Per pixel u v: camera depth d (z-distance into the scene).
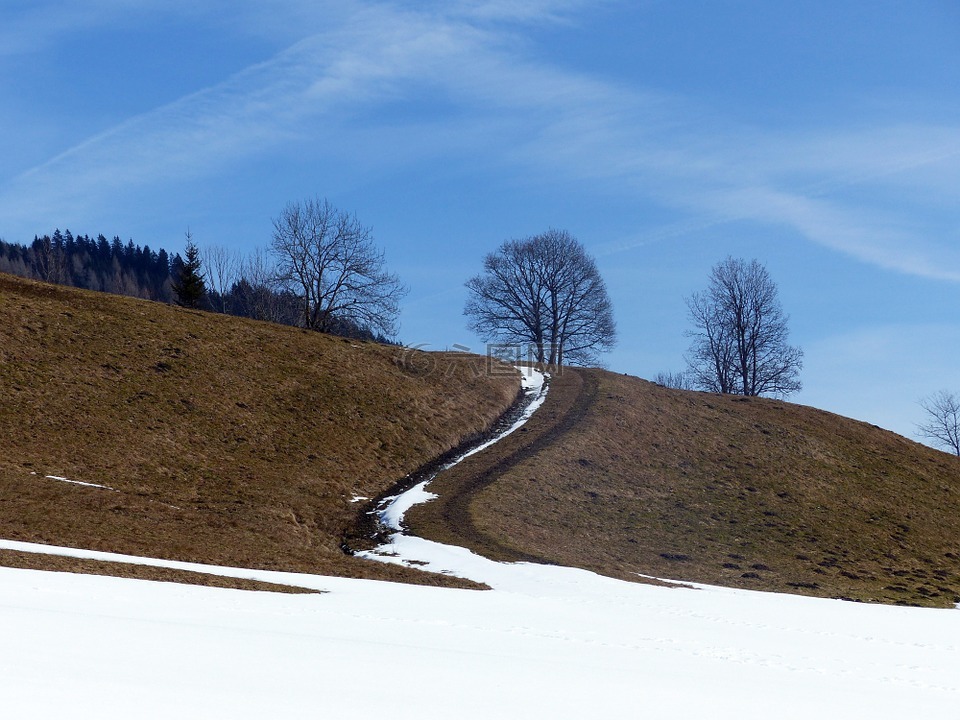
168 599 18.69
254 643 13.84
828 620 24.73
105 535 27.78
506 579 28.38
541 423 54.66
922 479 56.94
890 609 28.56
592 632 19.55
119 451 38.72
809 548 41.62
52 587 18.31
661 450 52.44
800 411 66.25
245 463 41.22
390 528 36.31
